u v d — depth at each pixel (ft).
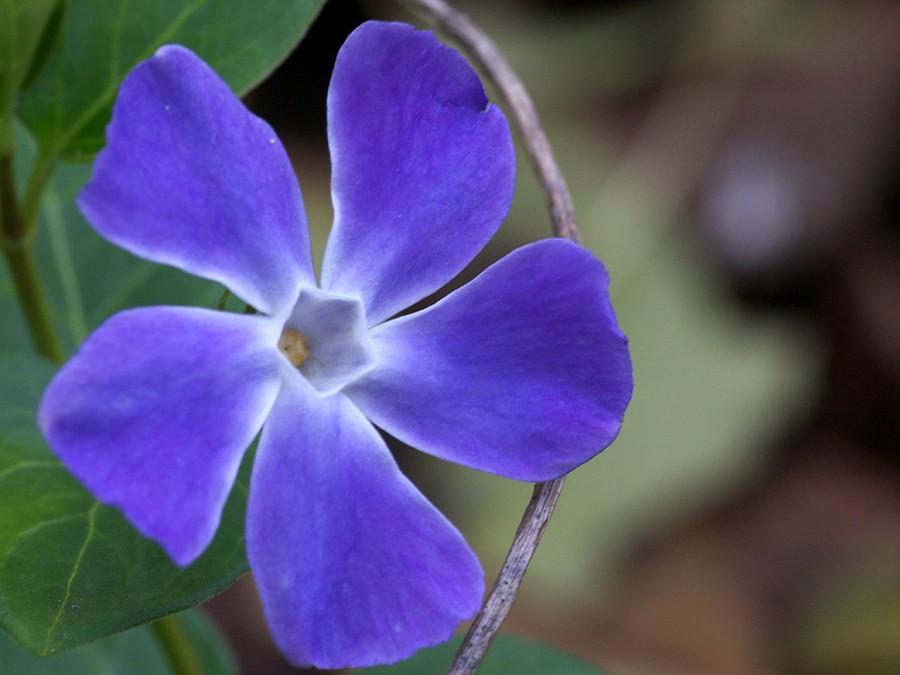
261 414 0.52
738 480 1.18
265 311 0.53
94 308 0.68
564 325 0.52
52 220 0.69
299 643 0.50
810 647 1.13
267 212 0.52
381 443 0.53
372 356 0.54
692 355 1.20
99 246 0.69
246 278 0.52
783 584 1.16
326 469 0.52
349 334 0.54
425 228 0.54
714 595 1.15
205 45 0.60
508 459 0.53
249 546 0.51
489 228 0.54
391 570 0.52
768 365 1.21
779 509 1.20
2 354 0.67
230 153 0.51
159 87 0.50
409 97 0.53
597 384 0.52
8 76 0.58
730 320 1.26
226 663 0.71
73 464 0.47
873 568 1.15
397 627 0.51
